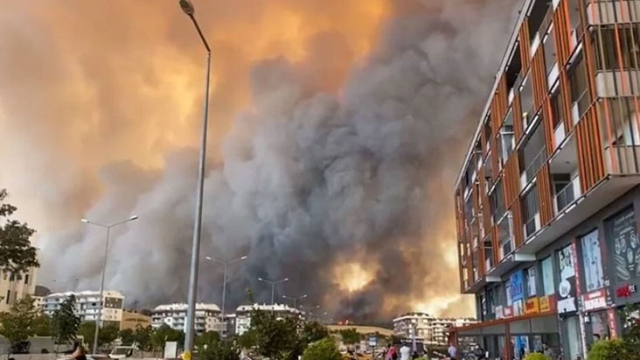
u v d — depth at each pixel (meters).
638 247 22.67
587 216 27.11
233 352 27.78
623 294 23.61
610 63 22.36
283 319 27.53
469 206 57.19
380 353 61.31
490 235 44.44
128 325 165.12
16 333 54.06
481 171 47.62
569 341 31.45
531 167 32.62
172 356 47.38
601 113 21.97
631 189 22.50
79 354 15.99
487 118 45.03
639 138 21.48
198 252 16.67
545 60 28.94
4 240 32.41
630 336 15.80
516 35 34.41
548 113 28.36
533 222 32.50
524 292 40.09
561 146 26.48
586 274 28.47
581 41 23.52
